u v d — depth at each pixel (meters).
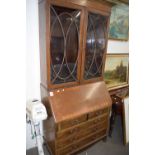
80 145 1.71
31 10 1.47
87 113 1.60
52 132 1.51
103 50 1.80
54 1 1.26
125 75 2.65
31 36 1.53
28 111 1.44
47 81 1.44
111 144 2.02
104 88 1.88
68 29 1.43
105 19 1.69
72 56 1.54
